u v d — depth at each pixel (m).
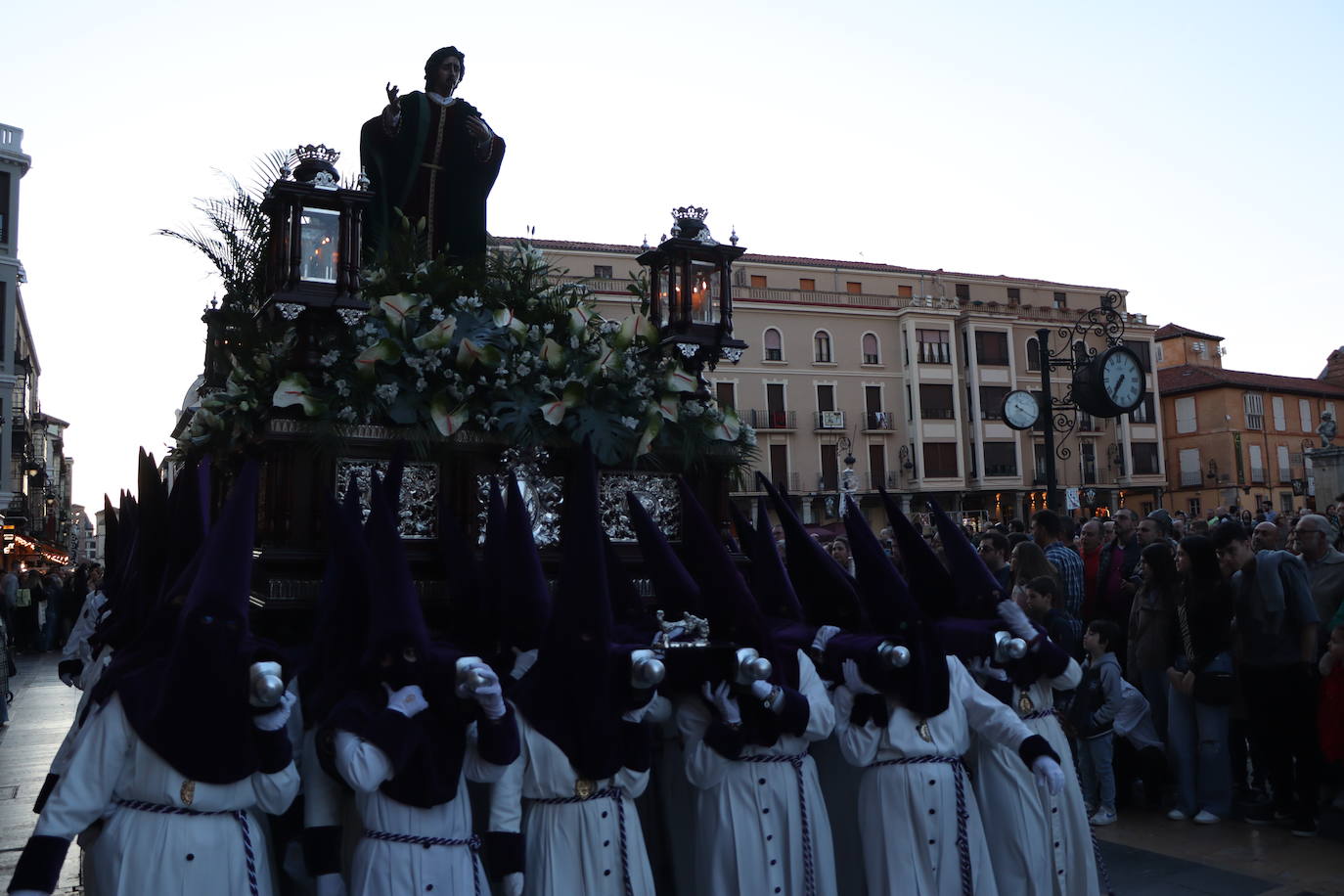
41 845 2.87
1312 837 6.03
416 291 5.03
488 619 3.78
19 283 31.08
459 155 6.16
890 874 3.84
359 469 4.45
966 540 4.43
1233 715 6.94
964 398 45.47
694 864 3.92
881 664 3.85
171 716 2.95
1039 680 4.47
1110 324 13.49
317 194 4.37
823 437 43.53
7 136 30.14
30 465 45.31
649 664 3.36
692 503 3.99
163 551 4.05
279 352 4.58
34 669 16.38
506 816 3.27
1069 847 4.36
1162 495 51.94
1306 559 6.81
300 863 3.62
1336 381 58.97
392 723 3.04
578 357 5.09
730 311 5.61
